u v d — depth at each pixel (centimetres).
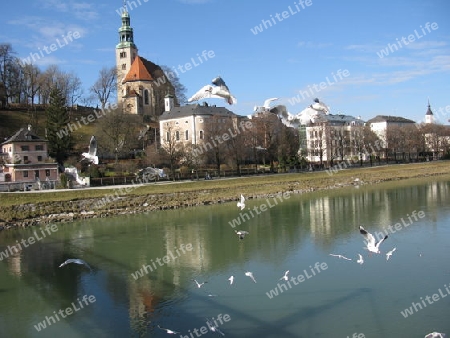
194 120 15000
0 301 3566
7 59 16562
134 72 18800
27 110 16212
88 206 7594
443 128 18412
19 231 6350
